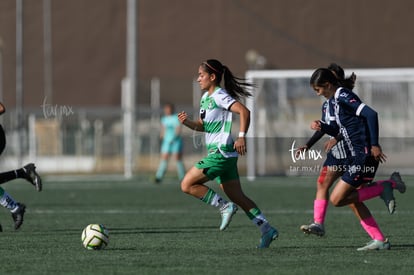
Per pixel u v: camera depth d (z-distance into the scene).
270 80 84.94
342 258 29.58
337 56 135.12
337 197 30.92
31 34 138.38
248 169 82.25
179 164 75.75
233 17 136.50
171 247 32.81
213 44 136.62
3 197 37.28
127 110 88.56
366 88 85.31
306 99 85.00
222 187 32.06
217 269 26.97
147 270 26.77
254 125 81.50
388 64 133.88
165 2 137.62
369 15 134.50
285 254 30.61
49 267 27.47
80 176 89.19
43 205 54.72
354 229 39.94
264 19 136.25
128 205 54.66
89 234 32.03
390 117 85.12
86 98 138.75
